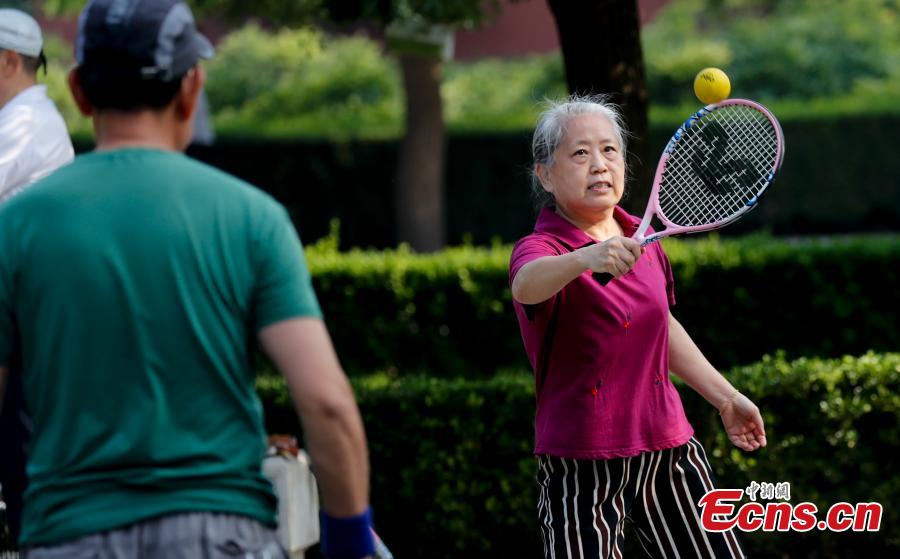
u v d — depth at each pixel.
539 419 9.08
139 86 5.85
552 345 8.85
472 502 13.17
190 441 5.64
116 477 5.54
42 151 10.09
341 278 18.23
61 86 40.16
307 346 5.68
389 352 18.25
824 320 17.69
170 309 5.63
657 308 8.81
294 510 10.23
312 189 42.88
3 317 5.72
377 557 7.52
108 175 5.76
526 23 58.75
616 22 14.23
